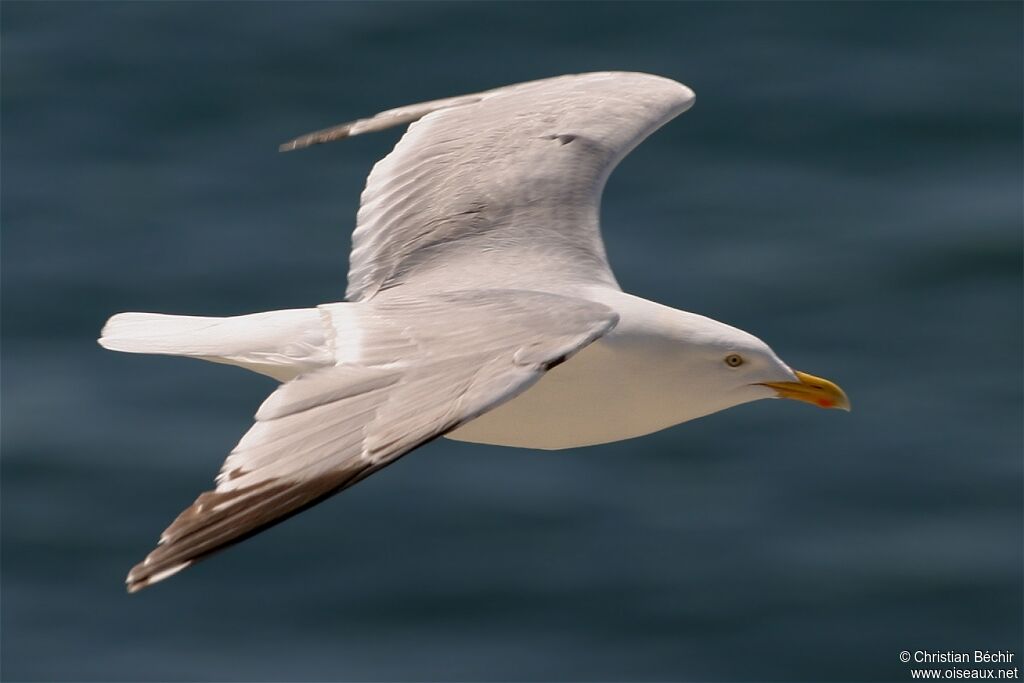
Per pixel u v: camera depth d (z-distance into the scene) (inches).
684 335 339.9
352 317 278.1
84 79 939.3
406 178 377.7
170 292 787.4
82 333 769.6
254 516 227.0
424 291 318.0
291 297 780.6
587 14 967.0
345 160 871.1
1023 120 893.2
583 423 341.4
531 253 346.6
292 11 973.8
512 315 274.7
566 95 409.4
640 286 784.3
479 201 362.9
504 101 407.5
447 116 402.9
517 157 378.6
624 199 839.7
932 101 905.5
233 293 785.6
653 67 932.6
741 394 348.8
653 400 343.0
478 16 964.6
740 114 898.1
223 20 971.9
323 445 237.6
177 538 224.4
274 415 243.1
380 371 257.0
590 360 332.5
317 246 810.8
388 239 360.8
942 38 953.5
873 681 613.6
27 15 989.2
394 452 235.3
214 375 741.3
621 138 392.8
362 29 959.0
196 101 917.8
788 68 930.1
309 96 918.4
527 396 334.0
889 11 972.6
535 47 947.3
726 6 974.4
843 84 919.0
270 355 316.8
